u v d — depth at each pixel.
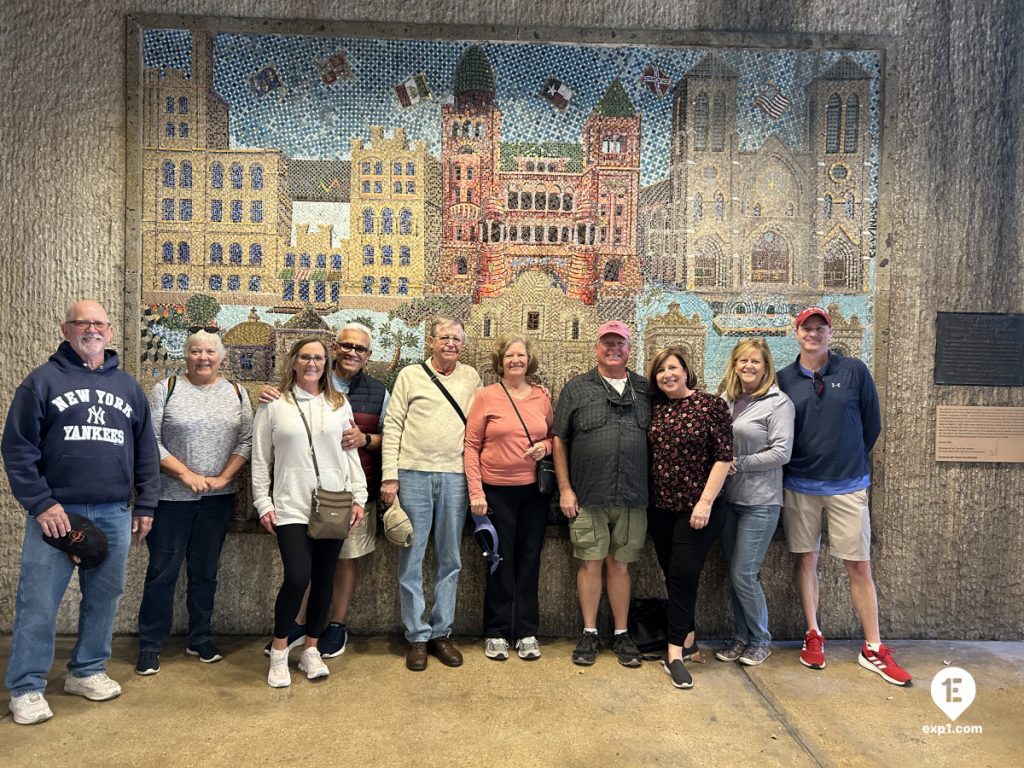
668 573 3.05
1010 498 3.51
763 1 3.52
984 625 3.51
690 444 2.96
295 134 3.51
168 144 3.48
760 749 2.46
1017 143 3.51
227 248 3.49
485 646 3.22
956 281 3.51
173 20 3.45
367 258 3.52
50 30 3.42
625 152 3.54
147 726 2.54
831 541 3.18
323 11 3.49
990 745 2.51
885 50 3.50
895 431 3.51
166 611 3.01
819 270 3.52
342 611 3.26
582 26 3.51
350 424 2.96
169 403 2.99
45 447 2.49
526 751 2.42
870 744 2.51
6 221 3.42
